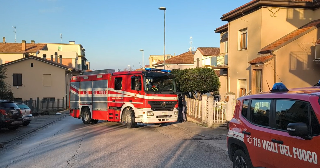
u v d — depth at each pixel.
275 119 4.54
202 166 6.96
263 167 4.69
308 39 16.23
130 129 14.18
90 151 9.05
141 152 8.70
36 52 52.91
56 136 12.81
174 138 11.24
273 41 17.62
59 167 7.14
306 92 4.35
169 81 14.66
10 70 37.81
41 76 38.62
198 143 10.07
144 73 13.90
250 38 18.64
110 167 7.00
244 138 5.23
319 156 3.57
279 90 4.91
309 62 16.28
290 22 17.78
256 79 17.33
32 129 16.09
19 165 7.54
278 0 17.19
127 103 14.45
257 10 17.89
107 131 13.73
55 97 38.88
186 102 19.56
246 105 5.44
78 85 18.22
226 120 13.92
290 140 4.06
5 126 14.77
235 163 5.63
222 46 25.83
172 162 7.40
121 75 14.92
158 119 13.90
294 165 3.98
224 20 21.61
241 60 19.72
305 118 3.94
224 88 23.33
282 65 16.14
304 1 17.53
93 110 16.81
